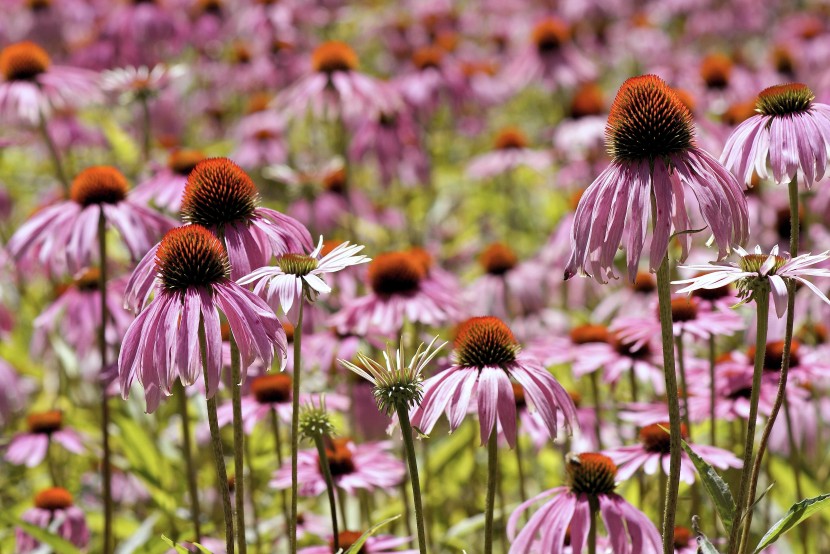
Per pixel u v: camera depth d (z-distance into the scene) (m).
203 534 6.31
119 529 6.82
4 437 7.78
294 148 12.46
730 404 5.52
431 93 12.30
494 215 12.66
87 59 12.61
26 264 7.95
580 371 6.23
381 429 6.64
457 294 7.38
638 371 6.12
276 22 13.63
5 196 10.26
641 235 3.52
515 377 4.13
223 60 14.41
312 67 10.20
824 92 10.82
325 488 5.31
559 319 8.92
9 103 8.46
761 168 4.04
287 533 5.61
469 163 13.81
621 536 4.16
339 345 6.68
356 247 4.12
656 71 12.59
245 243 4.21
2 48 13.48
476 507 7.20
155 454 6.84
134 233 5.96
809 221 8.02
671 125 3.62
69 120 11.16
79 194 6.17
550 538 4.20
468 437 7.00
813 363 5.75
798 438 6.35
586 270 3.66
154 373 3.62
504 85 13.80
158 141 11.34
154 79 9.29
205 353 3.60
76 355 7.82
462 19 18.12
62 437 7.07
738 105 9.49
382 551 4.98
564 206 11.48
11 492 7.47
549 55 13.12
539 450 6.80
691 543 4.88
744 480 3.79
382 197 13.10
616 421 6.91
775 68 12.98
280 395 5.86
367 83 9.95
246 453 6.07
